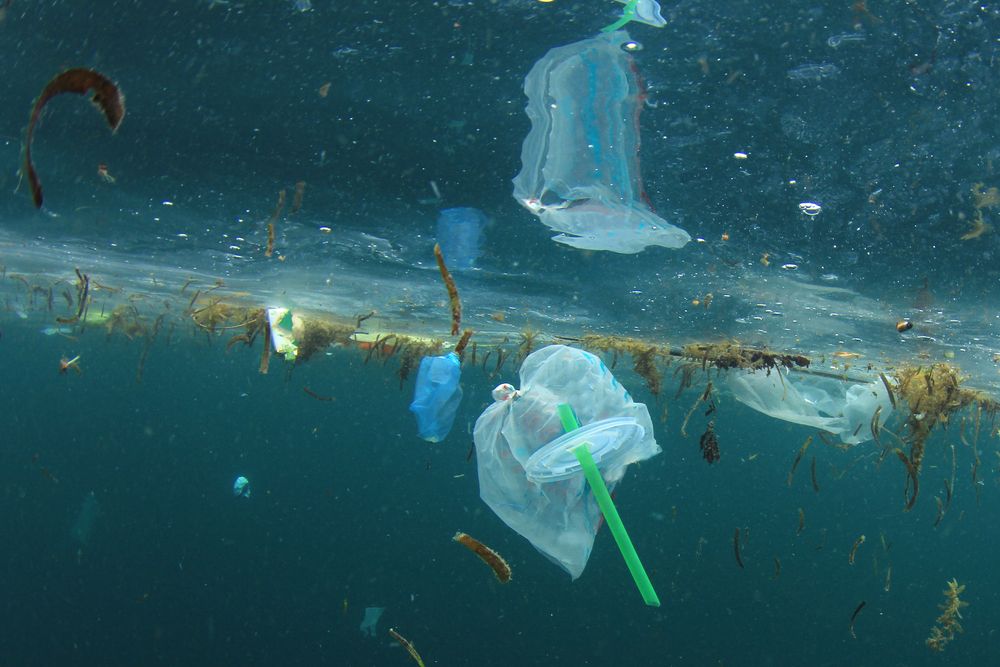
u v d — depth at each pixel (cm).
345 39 465
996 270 716
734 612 3419
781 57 437
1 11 464
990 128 479
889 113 477
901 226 642
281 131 591
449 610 3497
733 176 575
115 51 498
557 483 272
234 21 457
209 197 764
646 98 484
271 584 3825
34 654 2981
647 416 289
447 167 620
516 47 455
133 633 3200
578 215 676
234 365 3728
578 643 3120
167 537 4716
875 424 1011
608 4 409
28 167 128
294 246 931
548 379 280
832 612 3550
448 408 505
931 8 389
